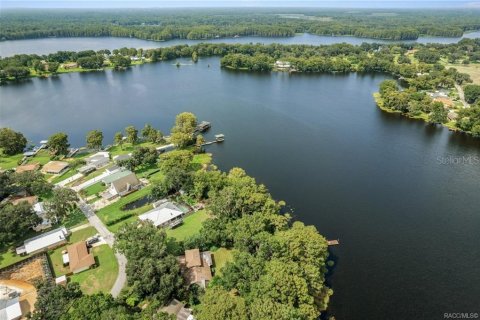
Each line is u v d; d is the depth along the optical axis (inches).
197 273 3713.1
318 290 3479.3
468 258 4281.5
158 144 7426.2
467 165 6673.2
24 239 4397.1
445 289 3823.8
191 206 5128.0
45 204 4650.6
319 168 6476.4
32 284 3678.6
